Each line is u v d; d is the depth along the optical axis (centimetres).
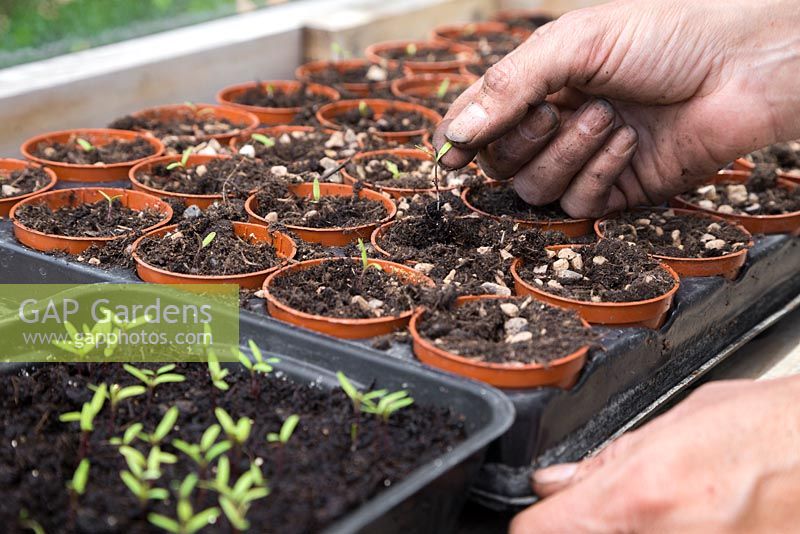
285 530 53
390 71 102
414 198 75
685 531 54
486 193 76
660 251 70
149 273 65
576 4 130
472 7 126
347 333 62
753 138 70
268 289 64
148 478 54
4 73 84
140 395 60
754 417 55
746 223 74
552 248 69
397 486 53
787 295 76
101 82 86
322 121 88
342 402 59
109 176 78
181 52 91
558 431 59
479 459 56
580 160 70
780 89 69
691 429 55
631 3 68
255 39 97
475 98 69
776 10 69
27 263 67
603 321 64
